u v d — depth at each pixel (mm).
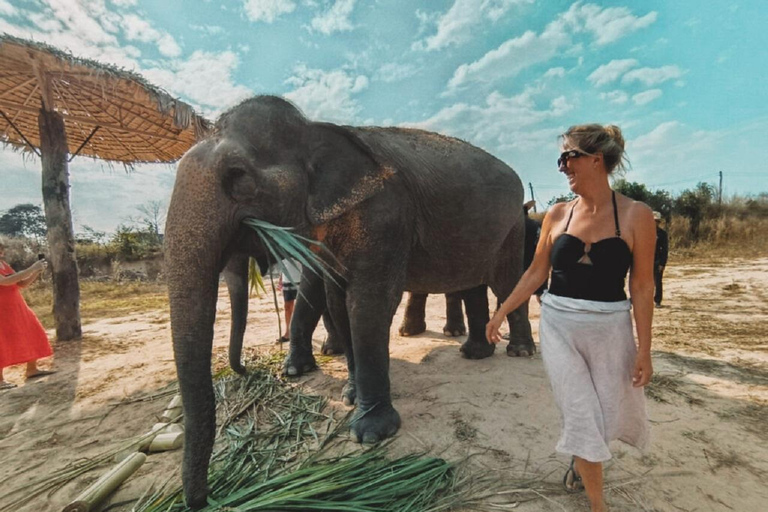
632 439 1815
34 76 5074
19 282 4105
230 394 3404
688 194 18922
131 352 5020
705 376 3453
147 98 4965
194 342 1843
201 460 1794
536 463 2279
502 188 3576
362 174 2543
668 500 1950
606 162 1664
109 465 2463
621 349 1675
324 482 2029
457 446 2475
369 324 2621
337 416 2965
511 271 4023
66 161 5750
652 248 1628
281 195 2215
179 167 2049
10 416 3248
